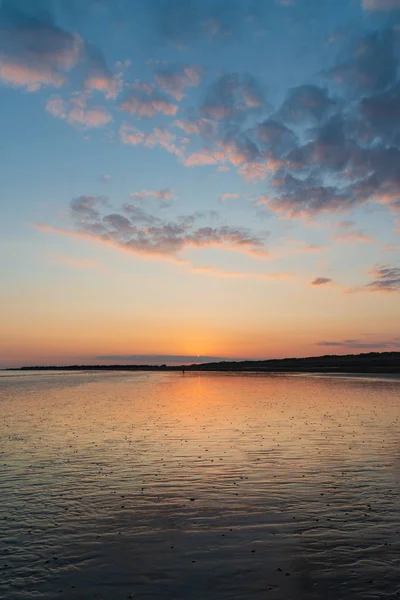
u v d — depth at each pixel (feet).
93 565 28.17
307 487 43.65
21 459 57.77
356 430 74.49
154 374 497.87
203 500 40.45
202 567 27.58
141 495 42.29
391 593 24.12
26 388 227.40
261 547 30.30
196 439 68.95
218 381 268.00
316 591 24.49
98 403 132.46
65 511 38.29
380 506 38.01
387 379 235.81
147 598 24.17
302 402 122.93
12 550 30.60
